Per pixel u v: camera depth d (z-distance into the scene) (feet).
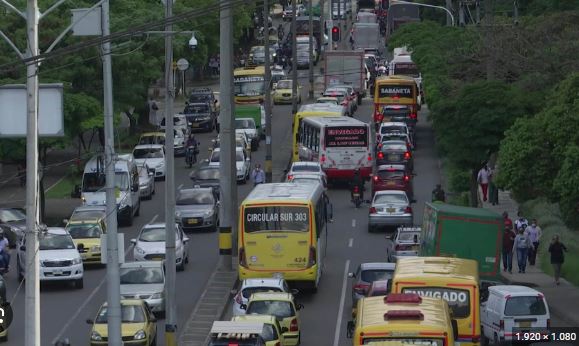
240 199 409.08
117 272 189.16
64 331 249.34
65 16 384.06
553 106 262.88
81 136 423.64
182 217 368.89
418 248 298.15
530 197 270.26
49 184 444.55
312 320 258.78
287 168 476.95
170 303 228.43
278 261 272.31
